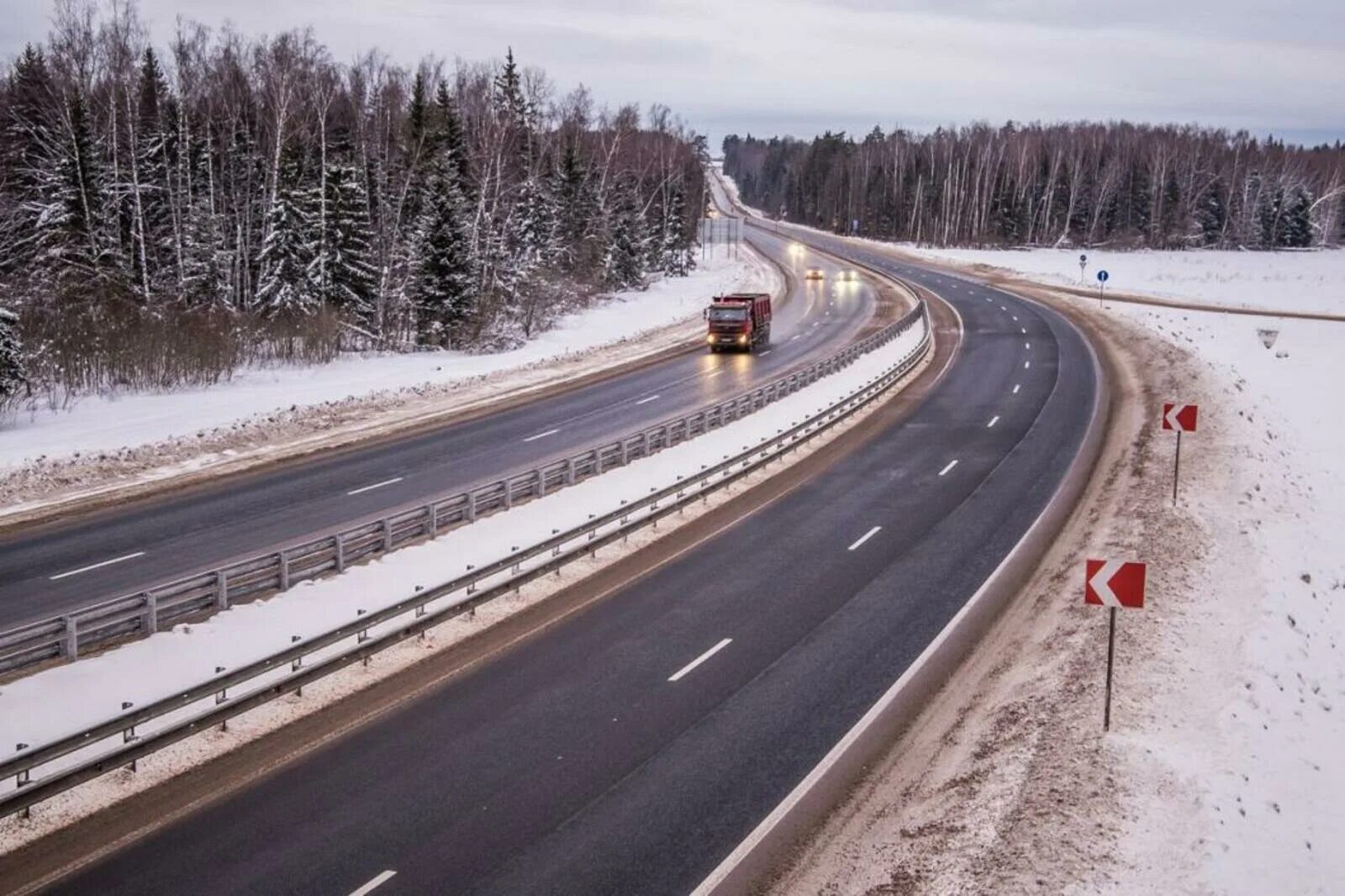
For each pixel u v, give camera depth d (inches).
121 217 2144.4
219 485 1023.0
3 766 426.0
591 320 2508.6
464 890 391.2
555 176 3137.3
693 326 2426.2
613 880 399.5
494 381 1658.5
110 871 399.5
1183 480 1013.8
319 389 1521.9
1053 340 2063.2
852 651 631.2
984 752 497.7
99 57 2018.9
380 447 1200.2
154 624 622.8
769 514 937.5
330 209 2000.5
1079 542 840.9
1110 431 1267.2
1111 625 514.9
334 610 669.3
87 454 1087.0
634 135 4274.1
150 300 1834.4
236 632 630.5
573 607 703.1
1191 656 609.9
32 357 1368.1
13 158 2089.1
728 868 408.5
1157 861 405.7
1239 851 419.5
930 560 805.2
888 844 425.1
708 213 5792.3
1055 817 430.9
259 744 506.0
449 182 2020.2
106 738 491.5
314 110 2385.6
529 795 461.4
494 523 874.1
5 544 829.2
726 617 685.9
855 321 2480.3
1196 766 484.4
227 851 413.7
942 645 641.0
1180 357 1754.4
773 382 1457.9
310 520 898.7
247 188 2188.7
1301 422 1393.9
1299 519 945.5
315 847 417.4
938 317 2464.3
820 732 526.0
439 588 646.5
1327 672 635.5
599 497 964.0
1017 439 1242.0
